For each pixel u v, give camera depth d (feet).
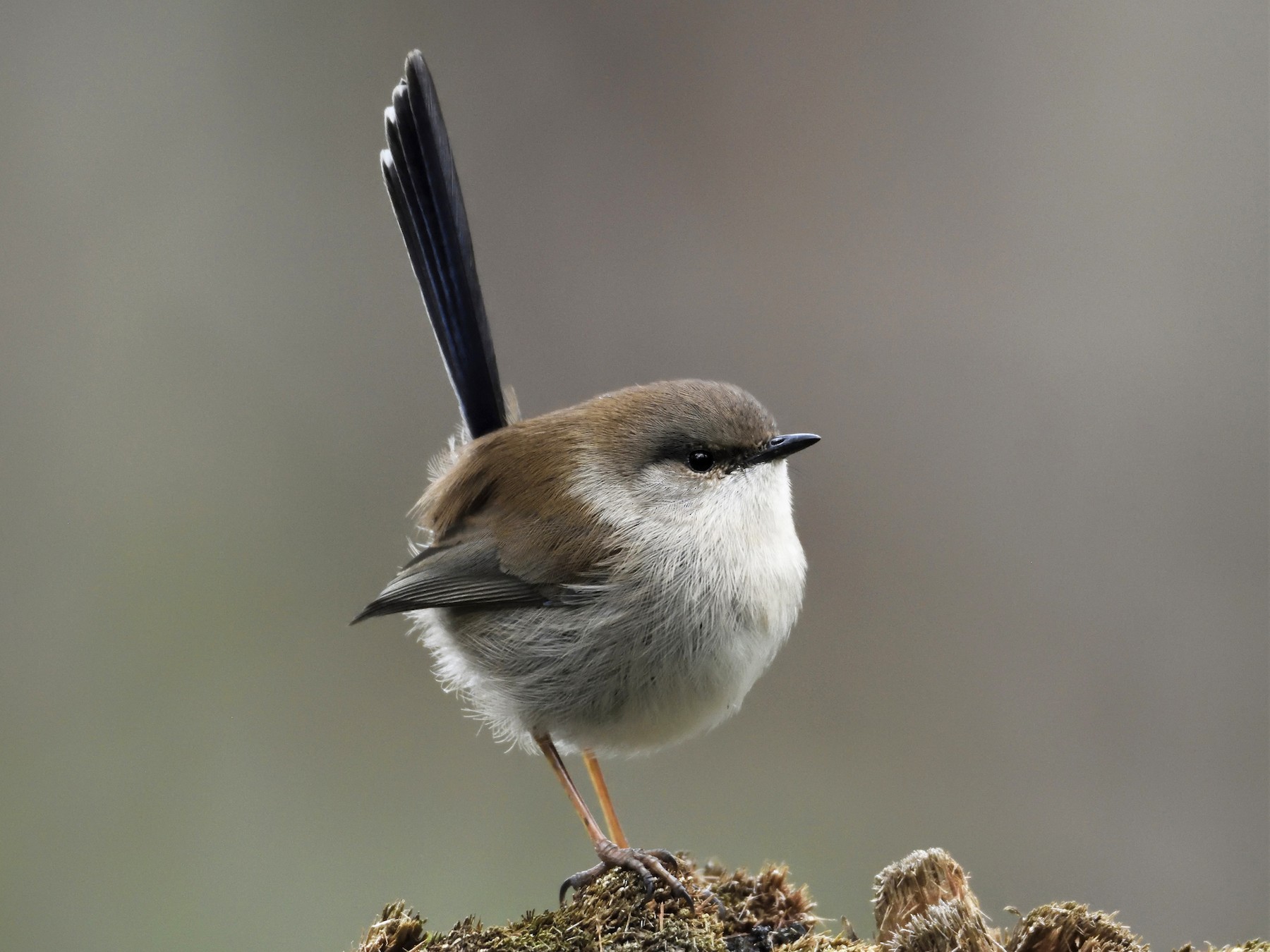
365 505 42.68
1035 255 45.65
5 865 35.06
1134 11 46.06
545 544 23.08
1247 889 37.14
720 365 45.57
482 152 47.29
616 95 47.91
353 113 47.09
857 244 46.42
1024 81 46.73
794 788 38.34
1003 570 42.01
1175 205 44.83
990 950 16.81
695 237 46.85
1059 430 43.11
